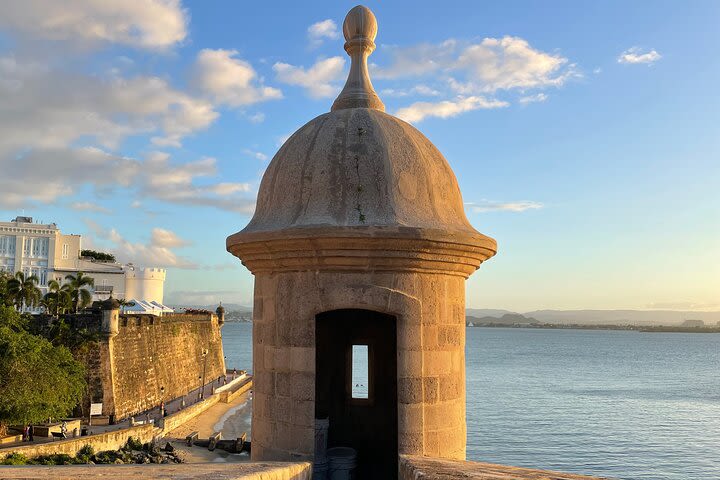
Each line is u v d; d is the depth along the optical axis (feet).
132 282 255.09
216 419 161.58
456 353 18.81
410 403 17.63
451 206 19.38
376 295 17.69
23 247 241.76
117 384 133.28
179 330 180.55
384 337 28.53
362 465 28.12
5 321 97.45
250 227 19.22
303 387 17.90
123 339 139.74
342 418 28.68
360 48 21.90
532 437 159.02
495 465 14.99
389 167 18.35
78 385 99.55
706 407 215.31
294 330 18.16
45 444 88.99
